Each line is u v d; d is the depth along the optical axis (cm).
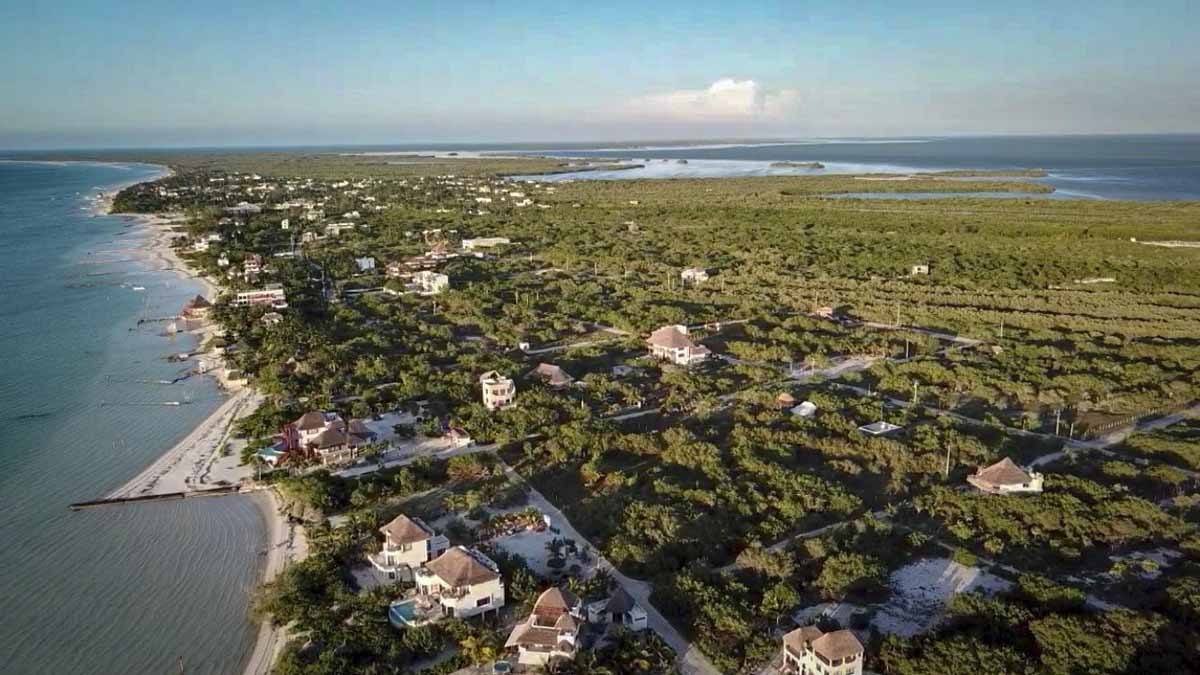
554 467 10906
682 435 11550
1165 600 7675
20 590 8181
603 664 6900
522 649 6919
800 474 10294
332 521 9469
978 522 9331
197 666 7056
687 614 7638
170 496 10112
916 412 12644
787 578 8162
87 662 7112
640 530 9044
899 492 10044
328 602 7850
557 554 8631
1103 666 6612
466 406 12812
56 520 9569
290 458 10875
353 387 13600
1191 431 11694
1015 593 7888
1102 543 8912
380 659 6975
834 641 6625
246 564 8669
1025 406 13162
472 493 9750
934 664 6669
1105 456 11169
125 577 8412
